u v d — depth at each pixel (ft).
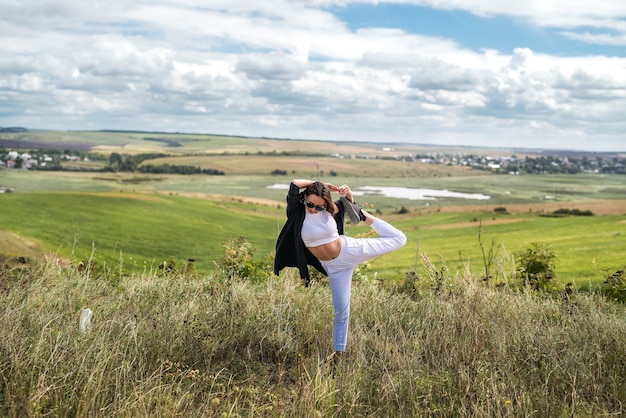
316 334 17.53
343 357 15.66
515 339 16.12
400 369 14.33
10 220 156.15
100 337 14.85
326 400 12.31
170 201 297.74
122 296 20.45
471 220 311.06
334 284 15.80
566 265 89.97
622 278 28.78
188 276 26.17
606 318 18.66
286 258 16.42
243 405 12.82
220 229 227.61
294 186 15.34
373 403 13.02
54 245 126.41
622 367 14.64
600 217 251.80
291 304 20.18
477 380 13.05
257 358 16.51
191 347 15.85
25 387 12.00
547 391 13.12
